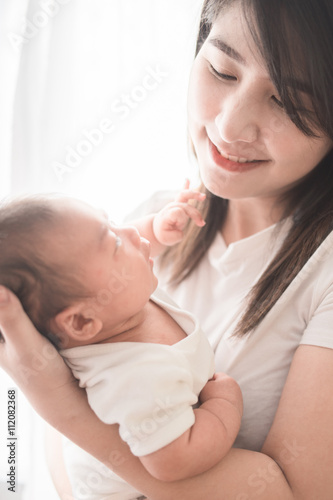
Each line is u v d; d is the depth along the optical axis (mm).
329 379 781
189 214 1001
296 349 875
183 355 812
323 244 859
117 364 780
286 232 948
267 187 884
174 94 1644
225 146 843
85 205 818
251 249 971
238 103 795
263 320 886
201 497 754
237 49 775
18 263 767
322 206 913
